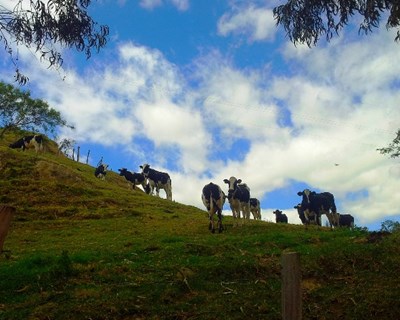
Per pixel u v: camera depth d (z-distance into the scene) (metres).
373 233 17.28
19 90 46.31
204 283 13.05
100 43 12.14
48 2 11.43
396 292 11.78
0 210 6.54
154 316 11.17
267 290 12.59
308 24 13.35
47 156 56.72
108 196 36.69
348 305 11.49
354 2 12.72
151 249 18.03
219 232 23.50
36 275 14.05
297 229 24.55
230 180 26.12
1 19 11.26
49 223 28.62
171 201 42.09
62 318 11.04
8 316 11.21
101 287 12.88
